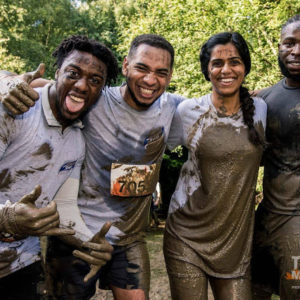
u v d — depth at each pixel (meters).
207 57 2.71
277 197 2.88
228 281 2.76
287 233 2.81
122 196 2.67
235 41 2.61
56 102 2.31
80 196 2.74
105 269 2.85
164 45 2.55
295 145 2.79
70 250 2.75
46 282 2.75
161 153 2.79
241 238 2.75
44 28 18.16
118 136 2.61
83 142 2.56
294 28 2.79
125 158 2.65
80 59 2.29
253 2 7.49
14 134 2.19
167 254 2.86
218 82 2.65
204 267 2.75
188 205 2.79
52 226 2.04
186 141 2.79
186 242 2.75
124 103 2.60
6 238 2.28
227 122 2.70
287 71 2.84
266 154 2.96
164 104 2.74
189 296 2.72
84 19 18.95
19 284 2.41
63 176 2.46
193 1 8.70
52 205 2.04
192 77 9.45
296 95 2.81
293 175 2.81
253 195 2.77
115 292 2.81
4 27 16.16
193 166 2.81
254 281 3.13
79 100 2.31
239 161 2.66
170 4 9.36
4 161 2.24
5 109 2.13
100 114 2.61
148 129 2.64
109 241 2.70
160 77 2.54
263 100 2.92
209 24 8.59
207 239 2.73
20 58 14.97
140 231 2.85
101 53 2.35
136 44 2.57
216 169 2.69
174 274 2.78
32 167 2.28
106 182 2.69
